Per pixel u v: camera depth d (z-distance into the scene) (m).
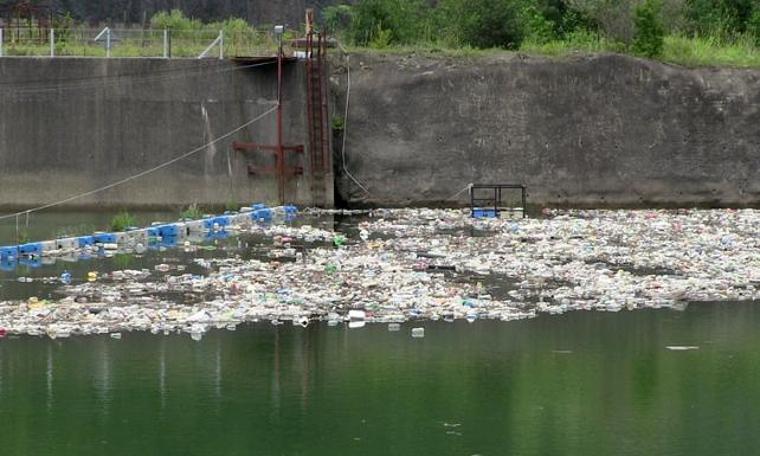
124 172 67.75
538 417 30.48
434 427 29.66
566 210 71.25
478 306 40.72
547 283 44.84
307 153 69.50
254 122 68.88
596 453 28.05
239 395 31.69
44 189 67.12
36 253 50.78
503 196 72.81
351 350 35.50
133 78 67.56
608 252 51.97
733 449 28.31
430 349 35.78
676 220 64.94
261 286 42.81
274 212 65.25
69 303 39.72
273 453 27.72
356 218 65.50
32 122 66.88
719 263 49.59
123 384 32.44
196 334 36.84
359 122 72.38
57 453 27.64
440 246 53.25
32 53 69.31
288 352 35.16
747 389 32.59
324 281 43.84
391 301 41.00
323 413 30.55
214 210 68.25
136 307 39.34
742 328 38.66
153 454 27.62
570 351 35.91
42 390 31.83
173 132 68.12
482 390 32.34
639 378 33.41
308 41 69.50
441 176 72.38
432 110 72.69
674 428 29.72
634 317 40.06
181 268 46.69
